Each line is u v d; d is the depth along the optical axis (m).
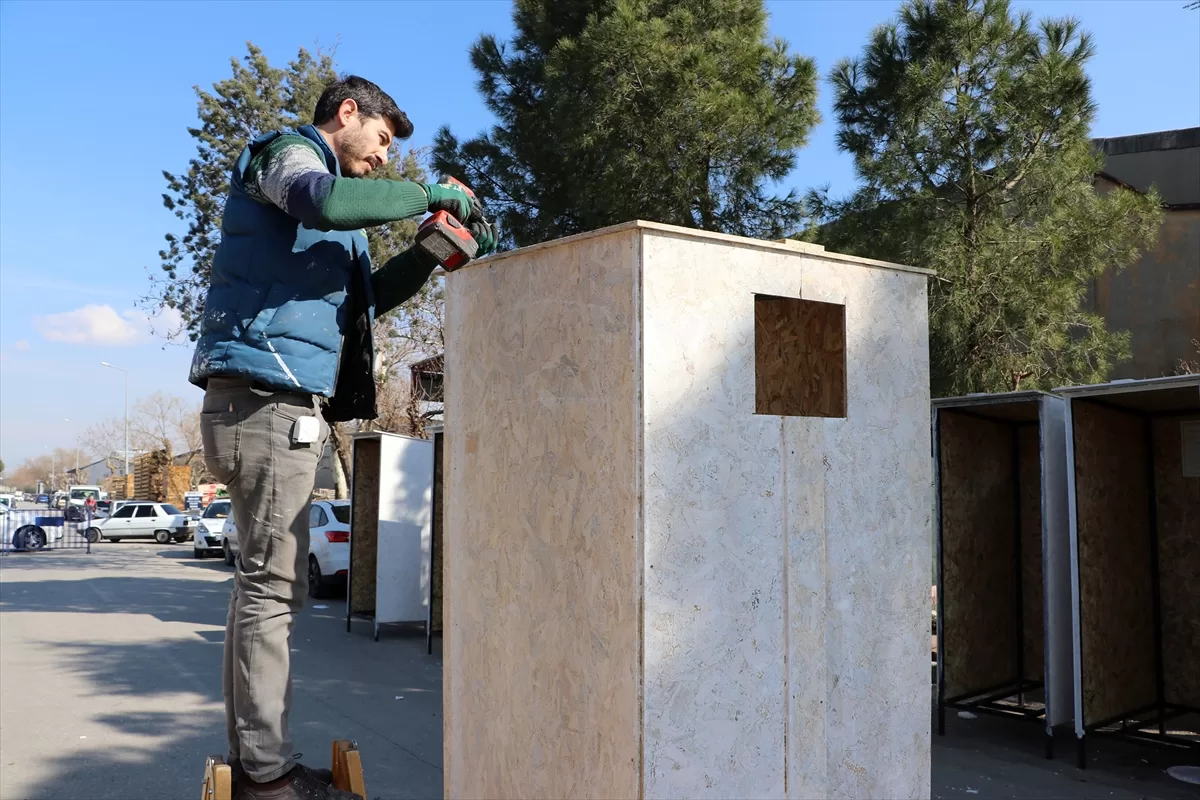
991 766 5.30
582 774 1.97
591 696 1.95
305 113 19.81
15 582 16.50
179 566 20.48
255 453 2.09
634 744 1.82
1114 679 5.58
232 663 2.17
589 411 1.99
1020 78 8.57
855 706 2.18
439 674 8.10
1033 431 6.69
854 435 2.23
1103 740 5.86
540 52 10.80
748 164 9.41
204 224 19.83
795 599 2.06
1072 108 8.47
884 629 2.25
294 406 2.12
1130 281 13.31
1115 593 5.67
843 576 2.18
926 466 2.39
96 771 5.29
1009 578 6.63
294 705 6.90
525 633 2.16
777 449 2.07
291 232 2.10
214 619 11.55
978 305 8.80
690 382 1.93
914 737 2.29
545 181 10.60
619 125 9.55
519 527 2.20
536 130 10.49
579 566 2.00
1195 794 4.78
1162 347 13.05
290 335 2.08
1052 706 5.42
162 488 41.28
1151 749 5.64
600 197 9.55
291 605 2.18
